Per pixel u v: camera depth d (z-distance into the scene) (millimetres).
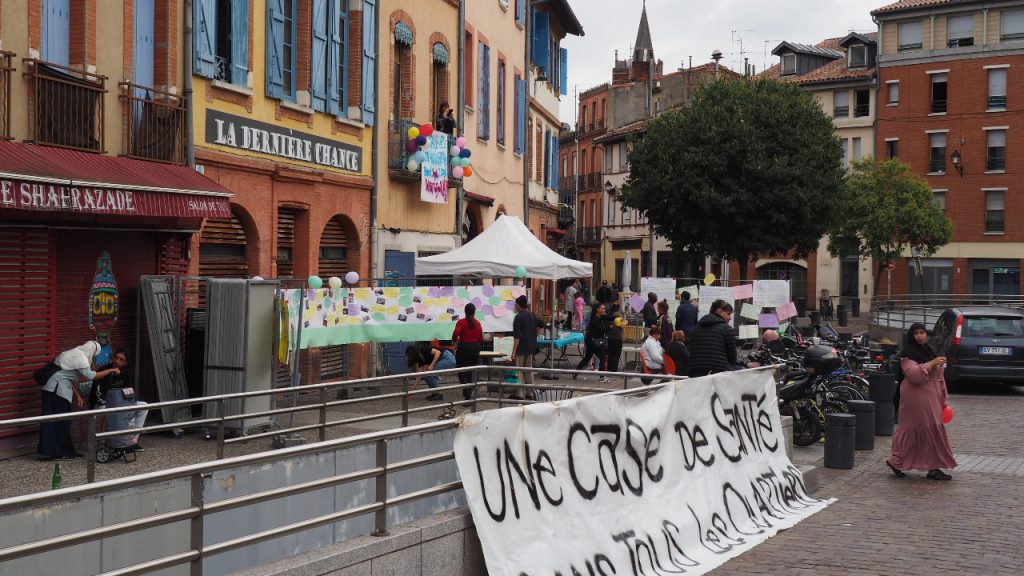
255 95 18266
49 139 13508
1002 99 62781
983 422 19266
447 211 28016
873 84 67062
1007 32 62531
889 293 65938
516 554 6879
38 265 13266
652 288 28469
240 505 5602
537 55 39875
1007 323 24281
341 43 21875
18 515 7332
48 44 13789
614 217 80438
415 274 23266
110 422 12195
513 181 35344
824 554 9367
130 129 14953
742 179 44188
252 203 18188
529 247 22000
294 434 13500
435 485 7590
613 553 7824
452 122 26938
